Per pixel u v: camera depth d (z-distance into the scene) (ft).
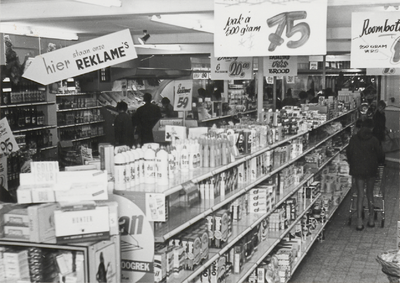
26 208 11.98
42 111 37.86
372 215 34.30
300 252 26.35
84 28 32.53
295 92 68.08
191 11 20.16
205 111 40.83
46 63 18.74
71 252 11.33
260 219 20.86
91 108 45.73
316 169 32.58
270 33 15.99
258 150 21.65
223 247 17.38
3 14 22.57
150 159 13.76
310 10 15.56
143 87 52.80
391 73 38.99
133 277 12.89
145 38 30.42
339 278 25.20
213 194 17.74
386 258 15.74
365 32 17.21
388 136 59.93
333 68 59.72
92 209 11.44
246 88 57.36
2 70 30.01
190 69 50.21
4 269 11.66
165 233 13.28
